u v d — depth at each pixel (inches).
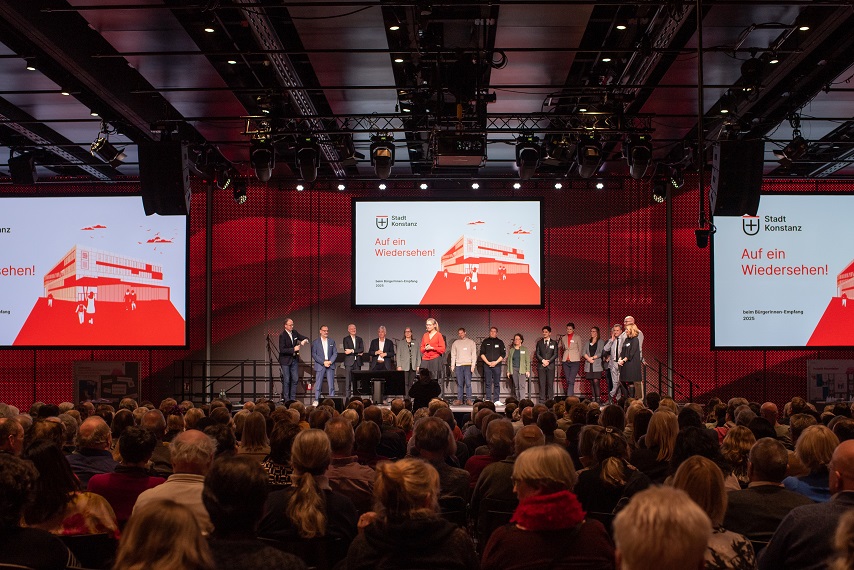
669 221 778.8
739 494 162.6
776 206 748.6
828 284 744.3
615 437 201.2
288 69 526.3
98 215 757.3
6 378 785.6
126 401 373.1
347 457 204.5
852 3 407.8
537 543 122.6
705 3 415.8
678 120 622.8
